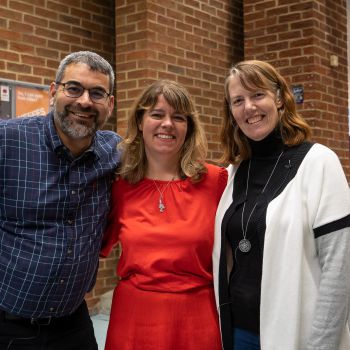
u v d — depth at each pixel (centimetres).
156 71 416
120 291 194
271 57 473
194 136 201
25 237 180
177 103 193
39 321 184
